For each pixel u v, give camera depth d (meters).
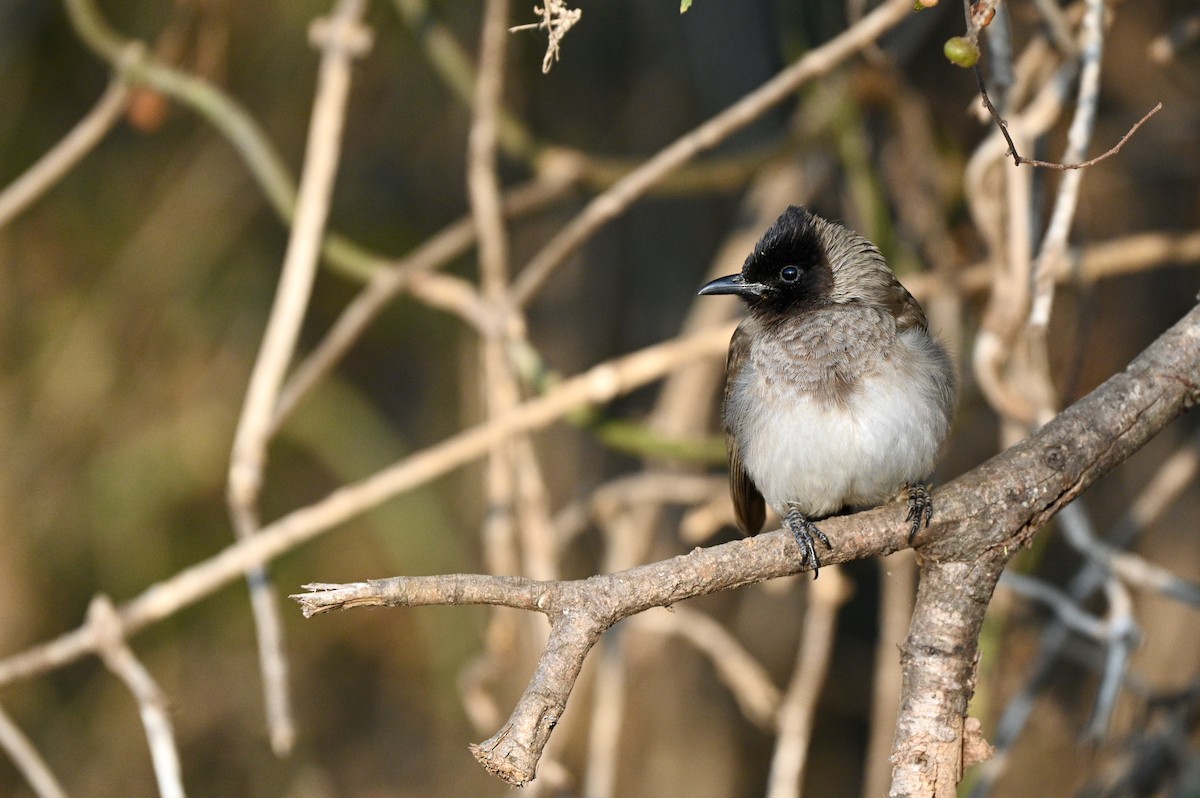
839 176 12.02
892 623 10.22
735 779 13.05
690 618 10.39
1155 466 12.34
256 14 12.37
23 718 11.98
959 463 12.62
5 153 12.26
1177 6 11.40
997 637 9.16
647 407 13.91
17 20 12.23
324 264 12.70
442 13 12.55
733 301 11.77
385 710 12.91
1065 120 9.73
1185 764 8.72
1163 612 11.28
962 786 8.88
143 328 12.40
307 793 12.34
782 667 13.50
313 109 12.66
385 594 4.62
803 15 11.93
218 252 12.49
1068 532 8.20
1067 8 9.46
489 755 4.63
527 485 9.39
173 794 7.60
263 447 8.91
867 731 13.76
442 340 13.23
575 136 13.04
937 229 10.38
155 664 12.24
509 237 13.44
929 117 10.84
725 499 10.05
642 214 13.57
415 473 8.88
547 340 13.34
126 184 12.51
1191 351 5.60
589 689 12.33
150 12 12.30
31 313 12.30
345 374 13.39
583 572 13.25
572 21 5.50
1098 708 7.81
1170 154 11.64
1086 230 10.09
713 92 12.97
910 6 8.09
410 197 13.12
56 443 12.16
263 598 8.45
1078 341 9.61
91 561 12.17
